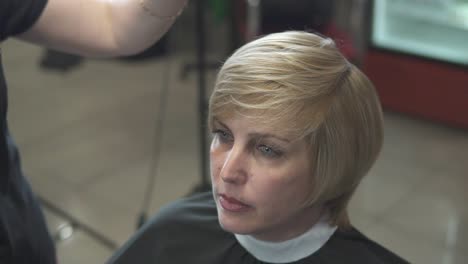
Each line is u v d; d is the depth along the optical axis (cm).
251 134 56
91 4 75
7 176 80
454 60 244
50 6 73
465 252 182
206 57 327
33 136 264
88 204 213
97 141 260
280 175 56
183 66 330
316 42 59
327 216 69
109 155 248
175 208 85
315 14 254
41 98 305
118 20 75
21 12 71
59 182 227
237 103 55
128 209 210
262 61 55
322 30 254
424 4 262
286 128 54
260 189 57
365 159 61
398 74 262
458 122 255
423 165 233
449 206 206
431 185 220
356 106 57
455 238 189
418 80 257
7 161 79
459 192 215
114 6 75
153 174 233
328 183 59
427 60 251
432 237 190
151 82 325
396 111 272
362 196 214
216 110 58
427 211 204
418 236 191
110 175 233
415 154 242
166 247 83
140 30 74
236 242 77
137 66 346
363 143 59
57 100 303
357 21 272
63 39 77
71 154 249
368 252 71
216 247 79
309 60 56
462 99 249
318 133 55
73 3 74
